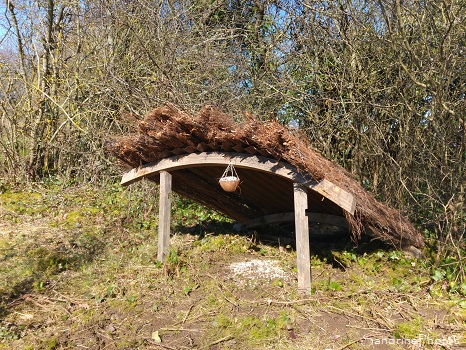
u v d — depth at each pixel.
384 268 5.31
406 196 6.72
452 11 4.96
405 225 5.42
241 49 8.66
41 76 9.44
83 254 5.95
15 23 9.29
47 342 3.89
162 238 5.43
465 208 5.70
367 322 4.08
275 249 5.91
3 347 3.83
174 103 7.74
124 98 8.30
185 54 8.37
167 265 5.25
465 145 5.36
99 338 3.99
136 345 3.87
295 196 4.55
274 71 7.90
